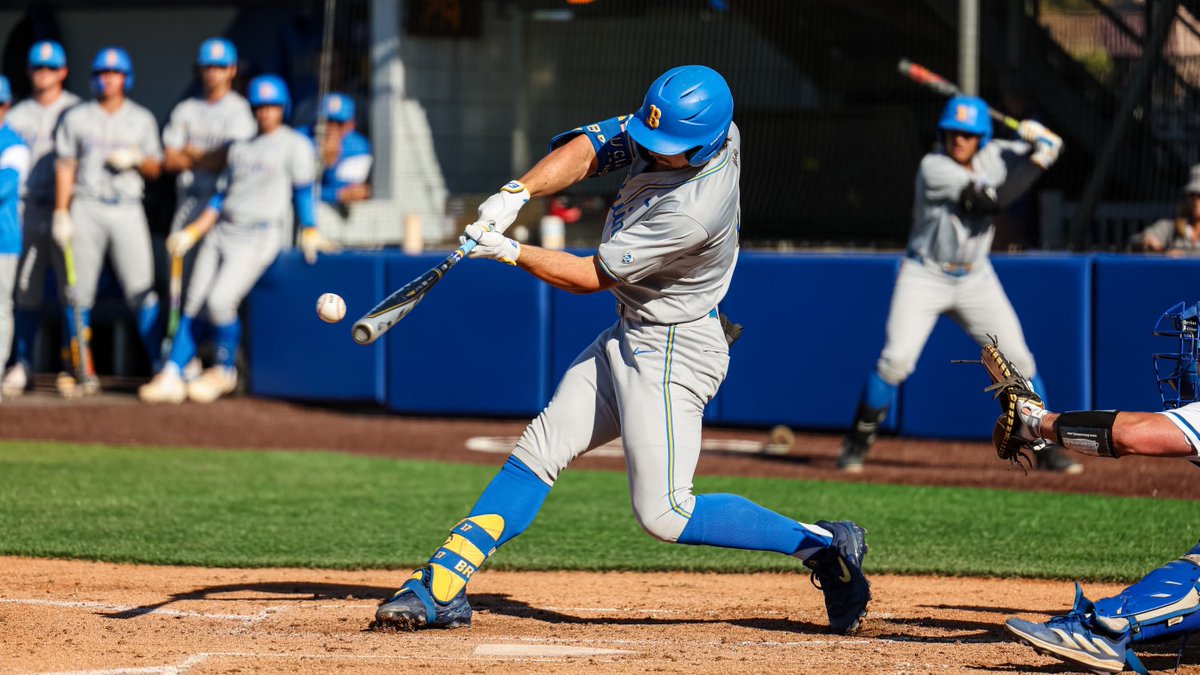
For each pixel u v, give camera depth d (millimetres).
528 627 16766
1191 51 38406
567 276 14805
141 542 22875
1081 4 40719
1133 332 34281
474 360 40062
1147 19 39062
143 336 43938
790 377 37531
